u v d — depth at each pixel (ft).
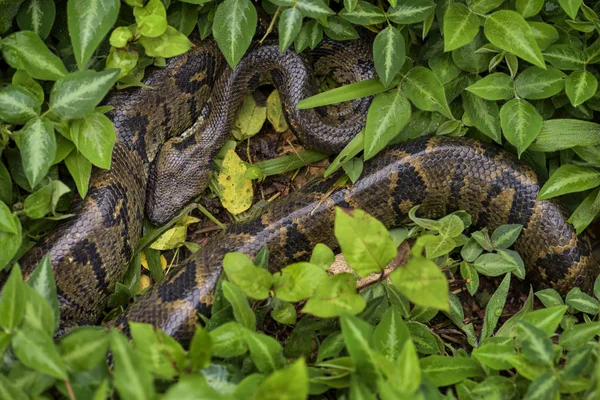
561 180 4.79
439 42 4.85
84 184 4.68
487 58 4.82
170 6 4.82
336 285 4.33
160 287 4.76
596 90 4.80
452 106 4.93
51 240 4.74
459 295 4.97
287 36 4.62
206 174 5.08
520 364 4.36
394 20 4.73
